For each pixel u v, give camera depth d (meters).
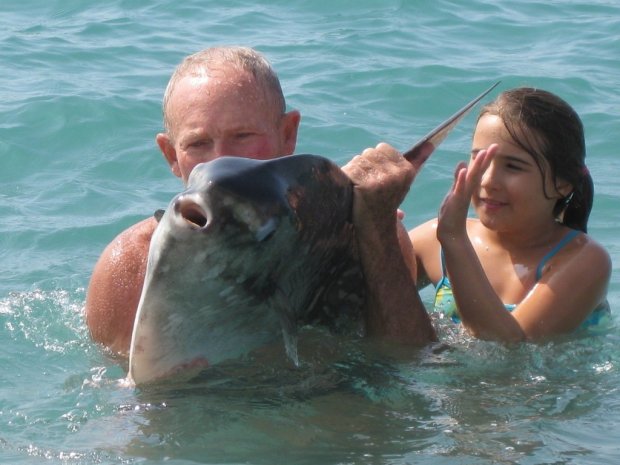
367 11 18.31
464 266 7.38
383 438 5.67
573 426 5.91
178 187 11.55
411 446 5.60
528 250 8.22
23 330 7.57
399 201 6.08
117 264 7.07
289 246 5.54
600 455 5.56
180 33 17.19
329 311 6.30
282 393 6.02
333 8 18.53
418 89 14.23
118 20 17.86
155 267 5.43
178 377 5.89
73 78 14.61
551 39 16.89
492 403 6.20
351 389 6.15
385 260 6.27
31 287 8.89
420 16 18.09
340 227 5.92
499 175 8.05
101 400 6.17
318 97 13.91
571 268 7.93
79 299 8.45
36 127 12.77
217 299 5.55
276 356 6.00
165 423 5.78
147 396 5.95
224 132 6.52
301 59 15.63
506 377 6.66
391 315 6.44
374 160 6.08
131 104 13.48
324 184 5.70
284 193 5.41
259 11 18.42
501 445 5.64
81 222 10.55
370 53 15.95
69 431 5.86
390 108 13.69
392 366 6.46
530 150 7.93
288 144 6.94
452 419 5.94
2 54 15.75
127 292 6.98
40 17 18.23
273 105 6.69
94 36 16.95
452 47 16.36
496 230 8.16
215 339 5.79
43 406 6.17
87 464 5.48
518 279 8.11
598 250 8.09
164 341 5.73
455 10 18.44
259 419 5.81
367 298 6.41
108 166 12.00
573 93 14.20
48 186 11.48
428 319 6.70
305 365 6.14
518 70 15.09
